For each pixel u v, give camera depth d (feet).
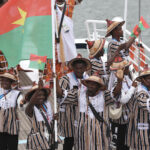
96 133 65.26
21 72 127.54
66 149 73.67
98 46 75.87
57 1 81.82
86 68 71.20
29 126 98.02
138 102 66.85
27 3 68.33
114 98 66.95
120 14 155.94
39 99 66.28
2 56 78.33
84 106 65.98
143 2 153.28
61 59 81.66
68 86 70.79
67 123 71.56
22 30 68.18
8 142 71.61
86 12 154.81
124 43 78.84
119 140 76.18
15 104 71.10
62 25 81.10
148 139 67.82
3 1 95.40
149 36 145.89
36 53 68.39
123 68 73.67
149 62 132.98
